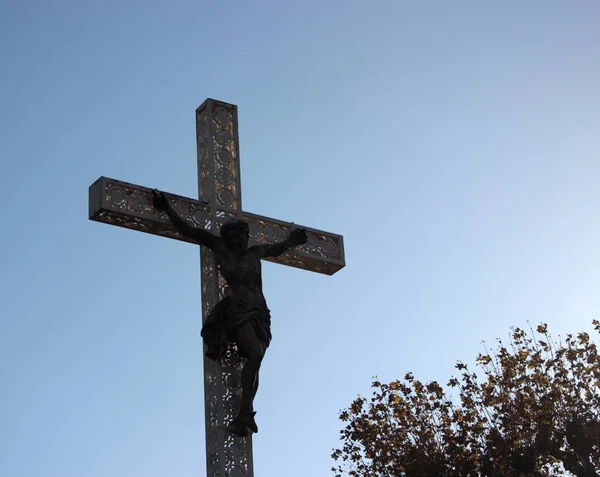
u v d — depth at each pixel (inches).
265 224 601.0
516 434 828.6
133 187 557.0
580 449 803.4
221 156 604.7
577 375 857.5
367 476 868.0
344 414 900.6
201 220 578.6
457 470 829.2
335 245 622.8
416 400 887.1
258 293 551.5
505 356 878.4
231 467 515.8
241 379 528.4
